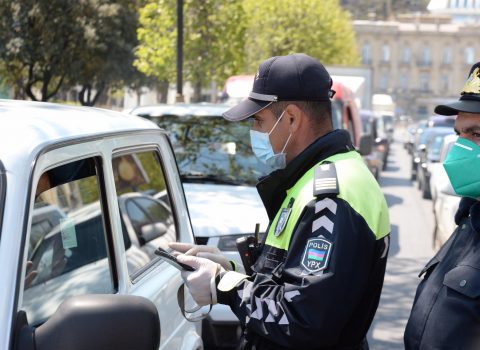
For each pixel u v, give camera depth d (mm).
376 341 6789
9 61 28891
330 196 2330
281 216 2451
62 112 2801
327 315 2242
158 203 3613
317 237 2299
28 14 27969
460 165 2529
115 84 33594
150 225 3404
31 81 30000
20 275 2029
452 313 2402
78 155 2549
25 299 2172
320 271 2258
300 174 2498
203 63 20578
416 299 2602
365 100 23141
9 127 2289
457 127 2604
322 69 2566
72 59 29406
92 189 2752
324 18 35156
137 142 3361
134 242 3141
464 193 2533
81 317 1944
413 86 134750
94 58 30312
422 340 2479
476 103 2545
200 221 5660
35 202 2266
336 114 11273
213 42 20531
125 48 30156
